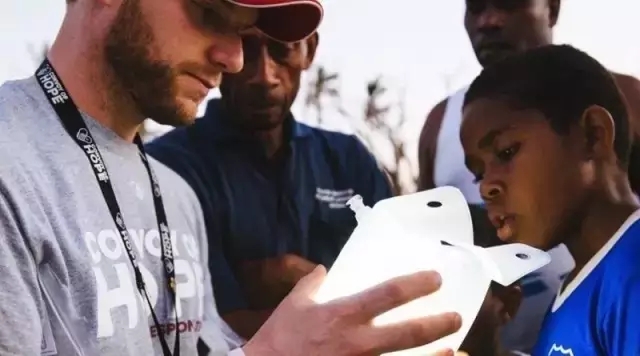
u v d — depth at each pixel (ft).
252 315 3.77
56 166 2.45
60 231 2.35
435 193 2.12
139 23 2.47
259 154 3.80
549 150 3.58
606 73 3.53
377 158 3.74
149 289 2.74
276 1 2.43
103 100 2.62
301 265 3.78
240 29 2.57
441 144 3.70
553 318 3.55
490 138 3.65
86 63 2.59
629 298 3.29
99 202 2.55
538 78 3.58
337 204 3.77
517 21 3.60
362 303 1.84
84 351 2.37
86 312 2.39
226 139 3.79
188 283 3.09
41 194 2.34
